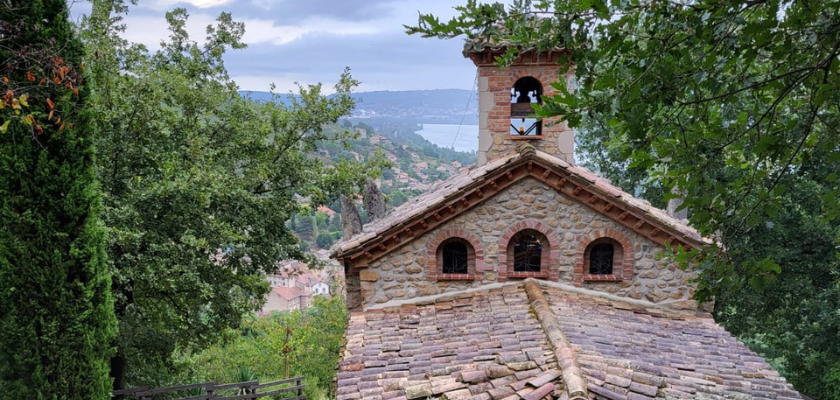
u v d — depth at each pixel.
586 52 4.93
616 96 4.58
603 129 20.16
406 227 10.82
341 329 26.61
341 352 10.88
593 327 9.27
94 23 15.11
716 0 4.43
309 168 19.19
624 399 6.86
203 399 16.83
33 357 10.12
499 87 12.98
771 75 5.46
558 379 7.26
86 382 10.65
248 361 24.52
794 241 16.47
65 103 9.60
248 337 30.19
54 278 10.09
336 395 8.16
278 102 19.12
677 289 10.91
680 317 10.70
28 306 10.01
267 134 18.14
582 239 11.01
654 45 4.77
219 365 23.62
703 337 9.86
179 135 15.57
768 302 17.89
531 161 10.67
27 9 9.26
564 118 4.76
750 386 7.89
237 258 16.48
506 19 5.15
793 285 16.62
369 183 15.02
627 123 4.89
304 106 19.06
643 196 21.89
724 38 4.70
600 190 10.60
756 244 16.59
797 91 5.91
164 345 17.36
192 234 13.88
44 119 9.71
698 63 4.95
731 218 5.68
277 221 17.34
